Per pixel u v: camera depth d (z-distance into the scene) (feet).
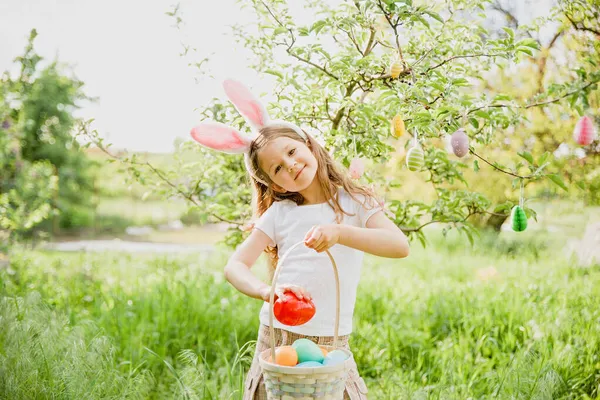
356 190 7.36
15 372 8.82
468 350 12.01
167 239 40.47
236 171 12.29
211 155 12.17
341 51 10.57
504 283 17.34
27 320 9.97
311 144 7.39
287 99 10.55
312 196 7.34
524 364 9.99
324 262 6.96
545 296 15.71
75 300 16.01
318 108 10.59
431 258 25.93
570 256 24.11
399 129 8.95
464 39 9.77
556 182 9.27
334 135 9.90
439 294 16.29
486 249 28.25
